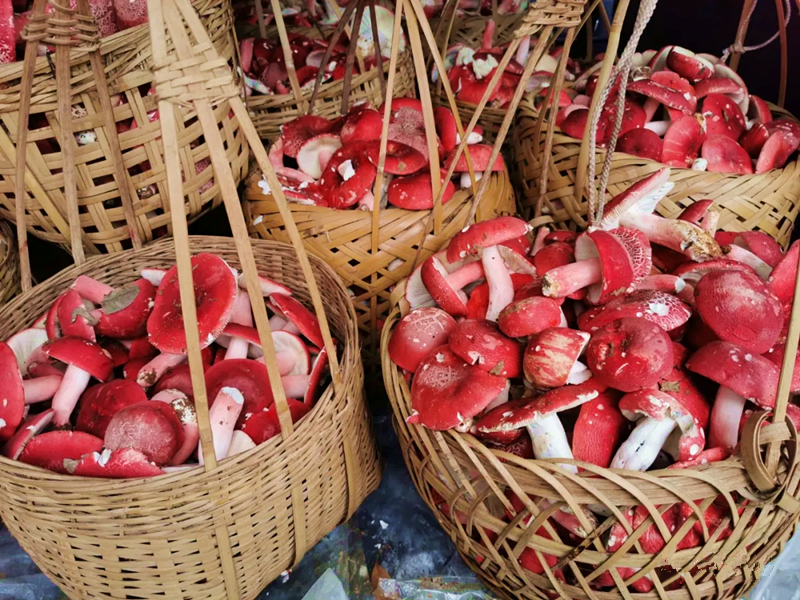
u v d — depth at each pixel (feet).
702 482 1.77
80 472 1.94
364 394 2.47
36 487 1.85
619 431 2.00
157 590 2.05
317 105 3.54
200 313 2.26
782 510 1.89
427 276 2.38
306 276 1.92
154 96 1.58
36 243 3.52
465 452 1.94
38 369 2.48
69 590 2.18
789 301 2.21
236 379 2.37
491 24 3.97
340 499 2.34
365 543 2.55
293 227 1.84
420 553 2.50
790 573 2.29
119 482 1.82
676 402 1.90
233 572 2.08
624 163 2.89
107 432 2.07
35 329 2.50
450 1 3.40
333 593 2.30
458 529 2.12
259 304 1.75
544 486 1.82
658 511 1.79
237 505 1.94
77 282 2.59
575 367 2.06
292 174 3.10
